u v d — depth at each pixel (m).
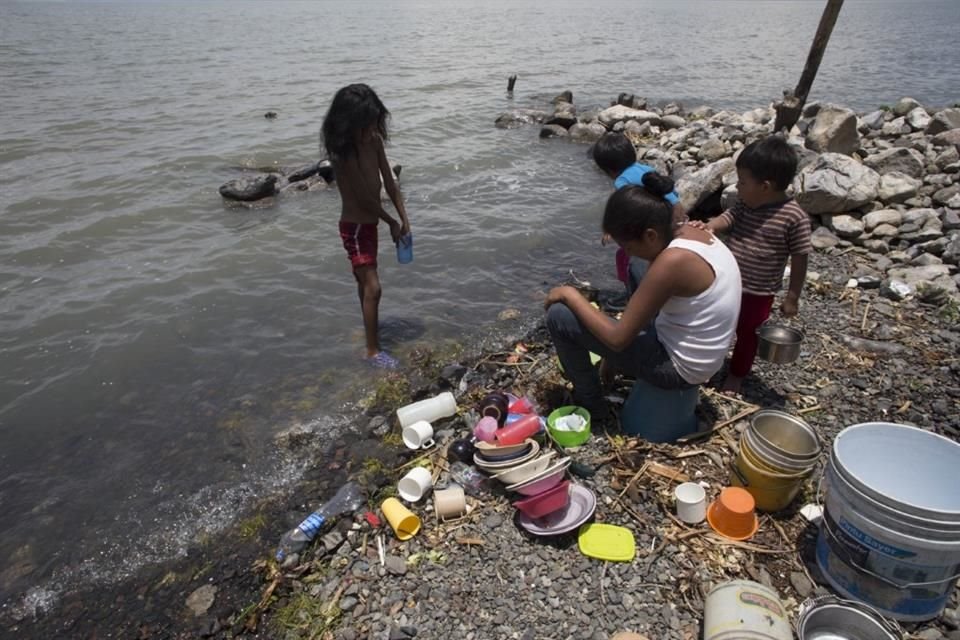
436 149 12.12
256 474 4.16
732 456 3.78
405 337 5.73
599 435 4.01
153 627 3.16
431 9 82.62
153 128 13.16
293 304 6.29
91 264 7.09
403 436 4.30
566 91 17.02
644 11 75.75
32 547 3.65
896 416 4.17
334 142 4.55
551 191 9.91
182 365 5.31
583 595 2.97
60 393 4.96
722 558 3.12
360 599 3.09
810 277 6.25
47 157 10.93
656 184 3.29
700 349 3.40
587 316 3.54
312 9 84.50
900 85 21.14
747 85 20.92
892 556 2.59
